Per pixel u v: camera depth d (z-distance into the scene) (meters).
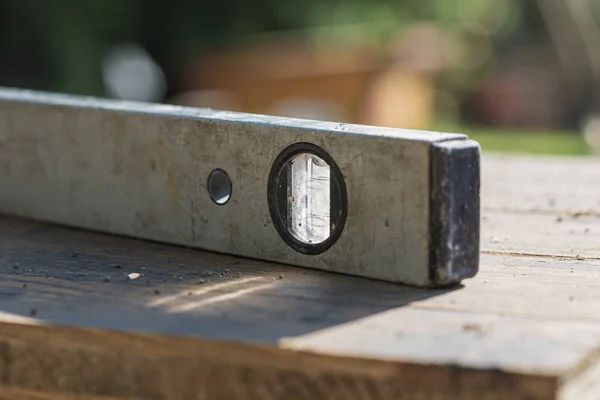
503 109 3.73
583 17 3.42
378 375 0.54
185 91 3.30
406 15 3.72
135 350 0.57
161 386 0.57
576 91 3.44
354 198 0.64
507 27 4.45
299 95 2.45
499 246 0.71
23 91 0.82
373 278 0.64
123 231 0.73
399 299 0.61
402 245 0.63
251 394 0.56
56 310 0.60
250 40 3.27
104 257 0.69
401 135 0.63
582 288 0.63
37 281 0.64
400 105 2.55
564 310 0.59
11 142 0.77
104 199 0.73
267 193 0.67
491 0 4.30
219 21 3.38
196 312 0.59
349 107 2.40
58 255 0.69
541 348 0.55
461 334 0.56
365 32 3.34
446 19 3.88
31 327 0.58
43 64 3.00
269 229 0.67
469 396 0.53
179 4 3.34
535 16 4.41
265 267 0.66
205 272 0.66
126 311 0.60
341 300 0.61
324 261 0.65
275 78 2.47
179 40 3.34
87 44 3.04
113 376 0.57
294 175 0.66
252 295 0.62
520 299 0.61
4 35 2.96
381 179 0.63
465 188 0.62
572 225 0.77
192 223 0.70
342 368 0.55
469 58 3.96
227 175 0.68
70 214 0.75
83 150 0.74
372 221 0.63
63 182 0.75
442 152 0.61
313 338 0.56
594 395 0.55
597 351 0.55
